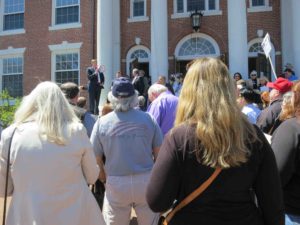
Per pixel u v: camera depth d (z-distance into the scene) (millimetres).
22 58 20828
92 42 19375
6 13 21500
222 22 18031
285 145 2660
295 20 16203
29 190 2789
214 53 18078
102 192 5914
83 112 5266
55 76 20047
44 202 2766
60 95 2998
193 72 2250
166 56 16547
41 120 2873
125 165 3840
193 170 2094
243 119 2201
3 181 2906
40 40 20422
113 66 18641
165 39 16547
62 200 2822
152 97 6102
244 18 15828
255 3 18109
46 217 2752
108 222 3926
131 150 3877
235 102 2189
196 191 2096
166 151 2145
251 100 6141
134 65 17969
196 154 2082
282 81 5391
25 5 20953
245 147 2111
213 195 2084
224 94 2162
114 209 3893
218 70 2221
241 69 15617
